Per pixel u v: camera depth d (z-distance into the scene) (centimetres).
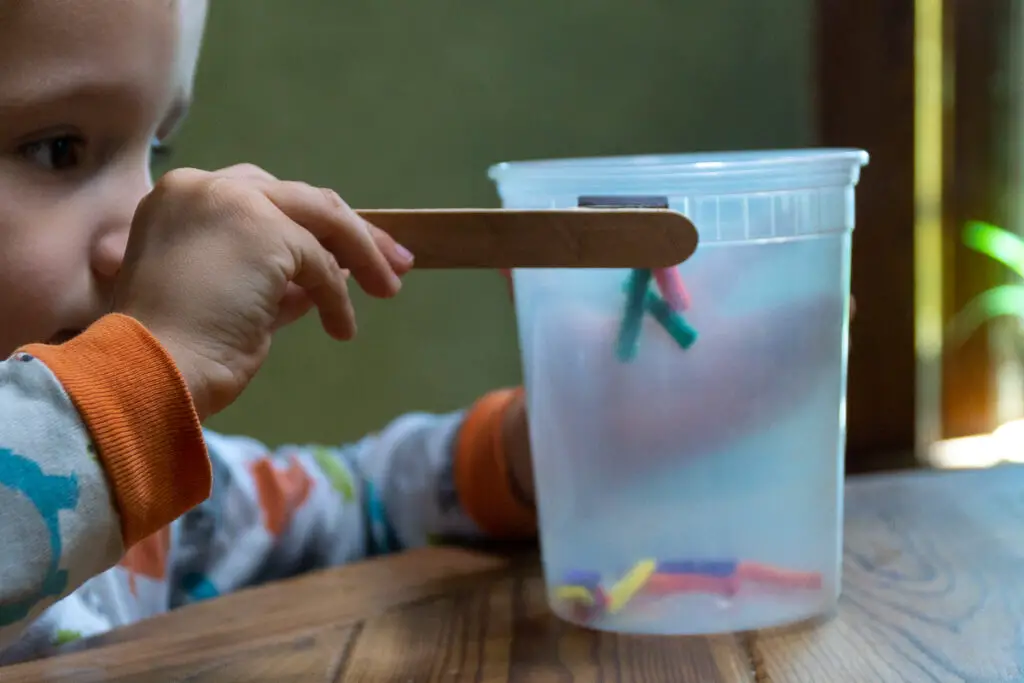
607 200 54
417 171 110
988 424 113
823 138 105
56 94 55
